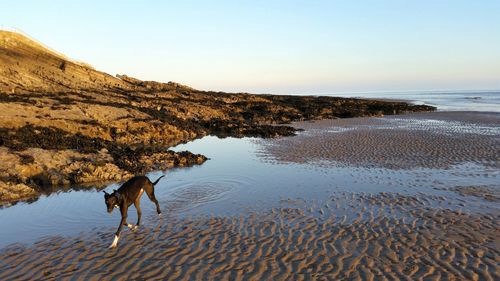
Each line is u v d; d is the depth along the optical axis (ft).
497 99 329.31
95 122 94.38
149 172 61.05
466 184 49.47
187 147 88.17
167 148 86.69
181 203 44.16
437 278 26.02
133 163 63.21
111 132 94.53
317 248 31.30
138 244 32.83
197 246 32.19
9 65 151.43
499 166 59.11
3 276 27.53
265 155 74.38
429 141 83.82
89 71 187.93
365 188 49.06
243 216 39.47
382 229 35.06
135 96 160.66
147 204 44.14
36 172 54.70
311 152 75.72
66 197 47.70
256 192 48.42
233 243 32.63
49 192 50.06
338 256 29.73
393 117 155.53
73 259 30.19
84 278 27.07
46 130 79.30
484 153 69.15
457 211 39.32
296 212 40.42
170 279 26.76
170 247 32.09
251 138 102.42
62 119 89.86
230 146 88.38
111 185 53.26
